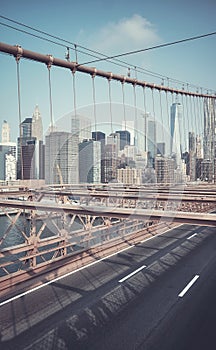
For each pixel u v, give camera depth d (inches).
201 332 347.9
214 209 1263.5
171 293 462.3
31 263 534.6
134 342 327.9
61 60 779.4
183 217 397.1
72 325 363.9
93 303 424.2
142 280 518.3
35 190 616.1
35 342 328.5
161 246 757.9
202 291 469.7
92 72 882.8
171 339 333.1
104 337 337.4
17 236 1090.1
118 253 685.3
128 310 404.2
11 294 448.1
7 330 352.2
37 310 401.1
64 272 549.0
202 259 645.3
